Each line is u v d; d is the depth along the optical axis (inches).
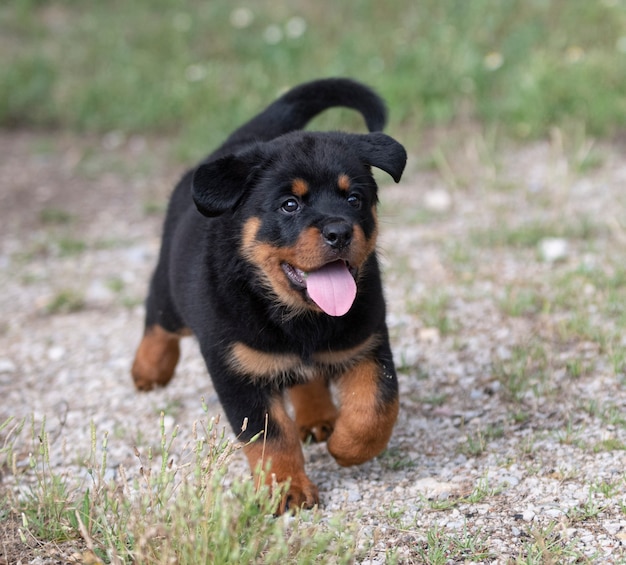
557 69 387.5
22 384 212.5
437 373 198.8
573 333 207.2
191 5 578.2
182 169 373.7
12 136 421.7
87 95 438.9
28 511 145.3
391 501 148.6
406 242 281.7
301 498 147.0
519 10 478.6
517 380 188.9
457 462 161.6
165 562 117.1
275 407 153.4
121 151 402.0
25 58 484.1
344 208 146.9
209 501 121.6
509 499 146.5
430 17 485.4
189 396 201.0
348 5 533.3
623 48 397.7
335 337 151.1
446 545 133.9
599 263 249.0
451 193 323.6
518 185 321.1
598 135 357.4
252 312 150.2
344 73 415.5
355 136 158.1
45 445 145.8
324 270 145.8
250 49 483.2
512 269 253.3
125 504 129.0
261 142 160.2
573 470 152.9
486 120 382.0
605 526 136.0
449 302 234.5
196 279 159.8
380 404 152.1
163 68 464.8
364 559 132.7
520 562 126.4
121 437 181.8
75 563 131.7
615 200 297.9
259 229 149.3
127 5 583.2
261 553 125.3
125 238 315.0
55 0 601.0
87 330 243.4
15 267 293.4
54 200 351.6
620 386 183.0
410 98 392.2
